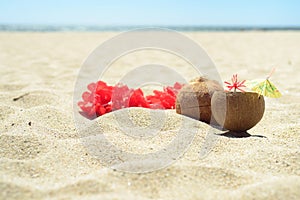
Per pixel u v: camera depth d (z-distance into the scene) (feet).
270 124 3.22
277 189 2.11
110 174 2.23
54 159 2.47
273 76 5.71
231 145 2.68
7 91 4.37
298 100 4.08
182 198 2.07
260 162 2.44
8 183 2.14
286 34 20.13
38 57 8.29
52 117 3.22
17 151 2.59
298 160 2.46
